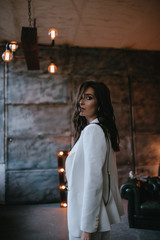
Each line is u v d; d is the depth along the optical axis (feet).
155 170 14.01
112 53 14.35
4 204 12.31
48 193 12.71
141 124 14.21
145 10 10.32
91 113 3.16
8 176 12.54
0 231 8.44
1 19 10.82
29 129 13.00
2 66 13.15
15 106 13.03
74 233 2.66
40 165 12.86
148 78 14.60
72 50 13.92
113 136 3.16
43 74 13.43
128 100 14.24
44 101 13.26
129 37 13.03
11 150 12.73
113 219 2.79
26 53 9.05
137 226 8.62
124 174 13.65
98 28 11.94
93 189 2.50
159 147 14.24
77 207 2.71
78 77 13.76
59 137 13.20
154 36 12.95
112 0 9.53
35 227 8.81
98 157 2.61
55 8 10.00
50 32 8.73
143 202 8.80
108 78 14.10
